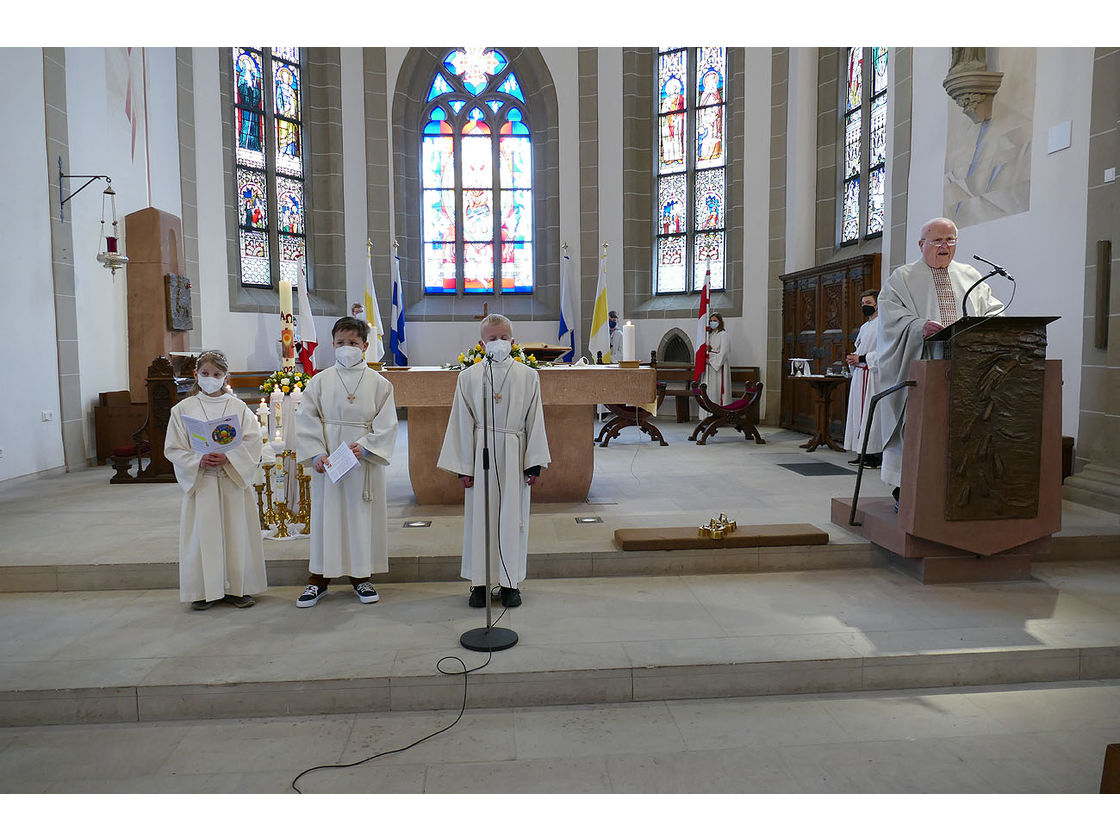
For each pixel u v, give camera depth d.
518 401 4.01
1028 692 3.41
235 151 11.43
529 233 13.55
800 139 10.98
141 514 5.66
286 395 5.41
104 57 8.55
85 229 8.19
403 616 3.97
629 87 12.56
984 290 4.54
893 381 4.46
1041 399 4.18
